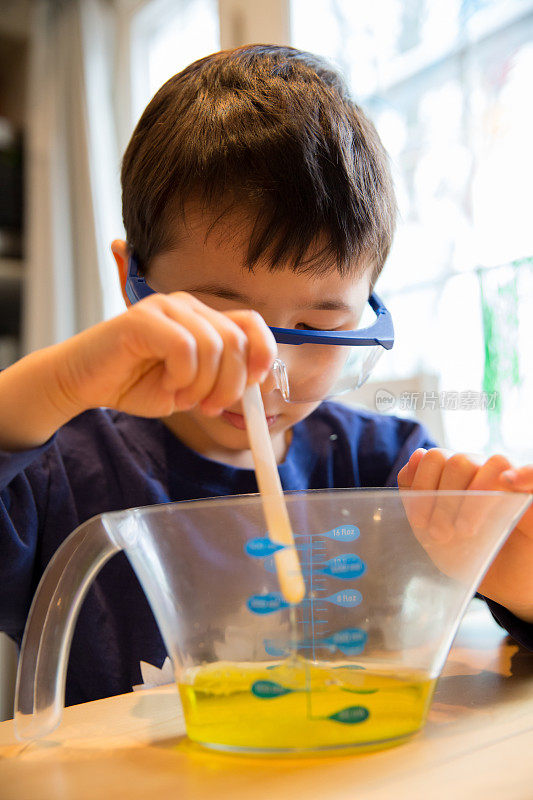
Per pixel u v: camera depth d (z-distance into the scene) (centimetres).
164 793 37
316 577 42
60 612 47
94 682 79
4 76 247
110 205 196
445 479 57
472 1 127
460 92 129
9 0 217
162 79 196
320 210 68
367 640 42
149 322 46
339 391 75
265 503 41
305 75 80
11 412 53
